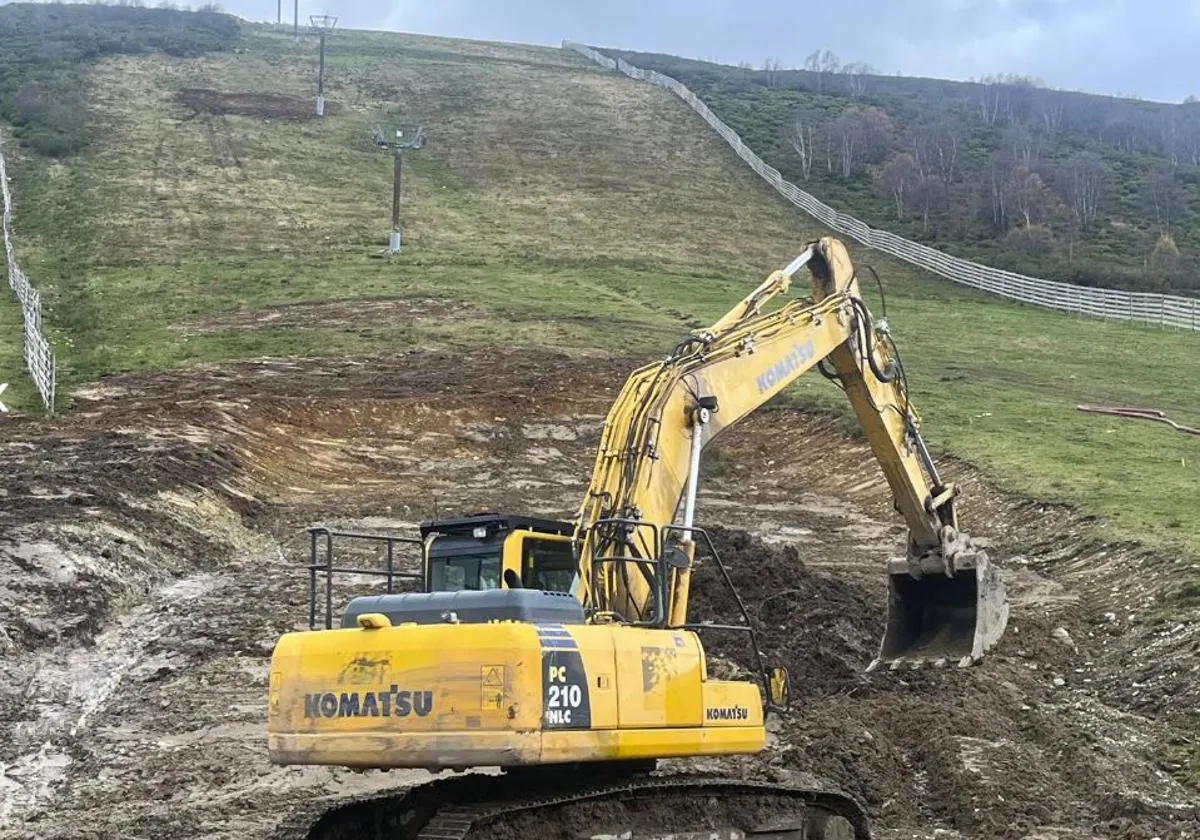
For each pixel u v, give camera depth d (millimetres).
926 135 108188
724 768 15125
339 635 10805
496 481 35812
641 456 12891
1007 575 25766
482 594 10898
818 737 16375
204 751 15812
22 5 138500
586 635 10625
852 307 16500
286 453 35375
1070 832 13656
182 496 27688
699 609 21844
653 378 13539
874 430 17047
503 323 53031
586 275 65875
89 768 15258
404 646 10516
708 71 143375
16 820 13688
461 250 70250
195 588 23094
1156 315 61469
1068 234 88438
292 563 25531
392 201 80125
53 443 30641
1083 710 18266
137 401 37781
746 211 86625
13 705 17062
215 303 55531
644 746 10797
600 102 112500
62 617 19891
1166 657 19578
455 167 90375
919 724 16906
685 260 71875
